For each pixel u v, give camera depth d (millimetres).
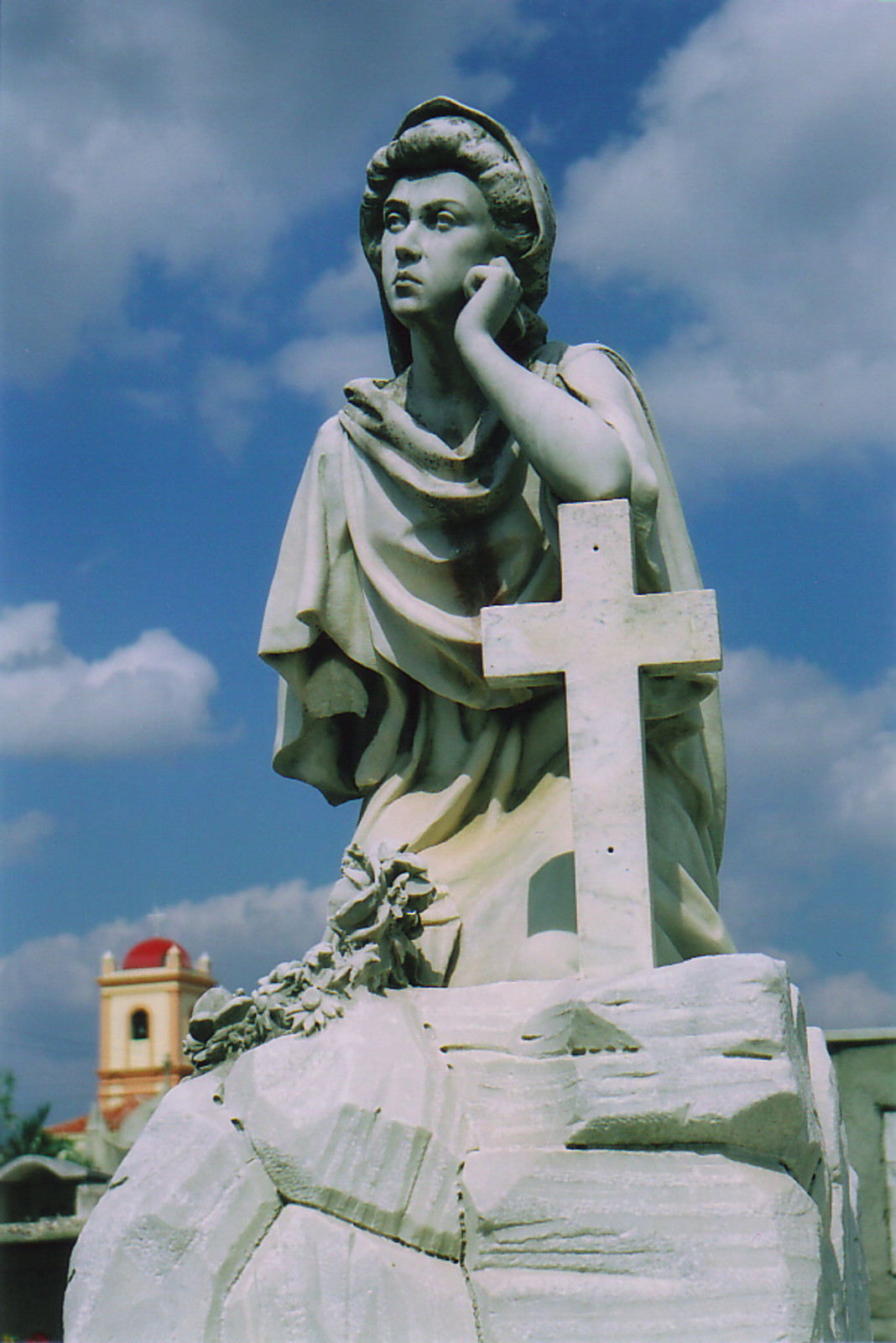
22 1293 8000
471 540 5609
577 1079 4629
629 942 4930
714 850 5957
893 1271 7781
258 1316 4523
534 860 5371
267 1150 4684
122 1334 4609
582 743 5070
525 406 5312
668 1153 4539
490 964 5281
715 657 5074
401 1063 4762
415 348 5738
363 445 5754
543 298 5922
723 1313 4320
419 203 5684
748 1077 4496
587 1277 4426
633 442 5383
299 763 5945
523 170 5703
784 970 4668
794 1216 4445
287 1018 4973
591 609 5148
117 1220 4746
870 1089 7898
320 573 5766
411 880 5176
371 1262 4531
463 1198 4621
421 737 5738
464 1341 4465
